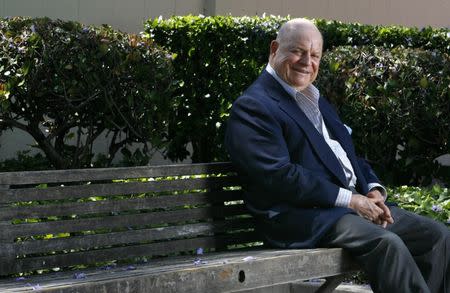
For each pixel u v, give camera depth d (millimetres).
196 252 5598
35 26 7707
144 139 8344
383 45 9812
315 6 13953
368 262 5254
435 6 16328
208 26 10188
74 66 7750
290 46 5695
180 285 4625
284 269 5086
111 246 5289
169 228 5469
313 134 5668
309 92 5906
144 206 5375
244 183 5777
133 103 8133
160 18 10258
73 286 4258
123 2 10883
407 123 8367
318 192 5449
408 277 5109
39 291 4172
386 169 8695
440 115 8375
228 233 5781
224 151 10234
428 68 8406
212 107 10289
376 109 8344
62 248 5004
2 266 4793
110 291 4367
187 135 10336
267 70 5785
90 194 5152
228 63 10250
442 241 5586
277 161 5461
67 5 10273
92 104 8109
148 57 8148
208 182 5711
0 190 4816
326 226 5395
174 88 8453
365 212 5512
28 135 9633
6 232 4816
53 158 8227
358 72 8430
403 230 5645
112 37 7996
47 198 4980
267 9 13062
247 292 6449
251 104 5586
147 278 4500
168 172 5508
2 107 7461
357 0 14805
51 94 7797
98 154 9172
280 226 5539
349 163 5965
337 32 10008
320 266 5262
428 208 6965
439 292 5609
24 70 7496
